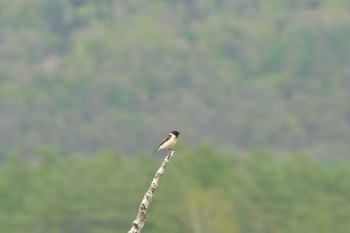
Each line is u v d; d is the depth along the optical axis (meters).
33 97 151.00
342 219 66.69
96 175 72.00
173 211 64.69
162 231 63.84
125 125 142.12
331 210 68.44
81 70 164.00
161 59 169.62
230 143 141.75
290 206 70.75
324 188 76.25
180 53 174.38
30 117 141.62
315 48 180.38
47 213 68.81
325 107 150.88
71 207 69.12
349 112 150.75
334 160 128.25
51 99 151.75
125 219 69.25
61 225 69.19
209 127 146.38
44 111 146.25
